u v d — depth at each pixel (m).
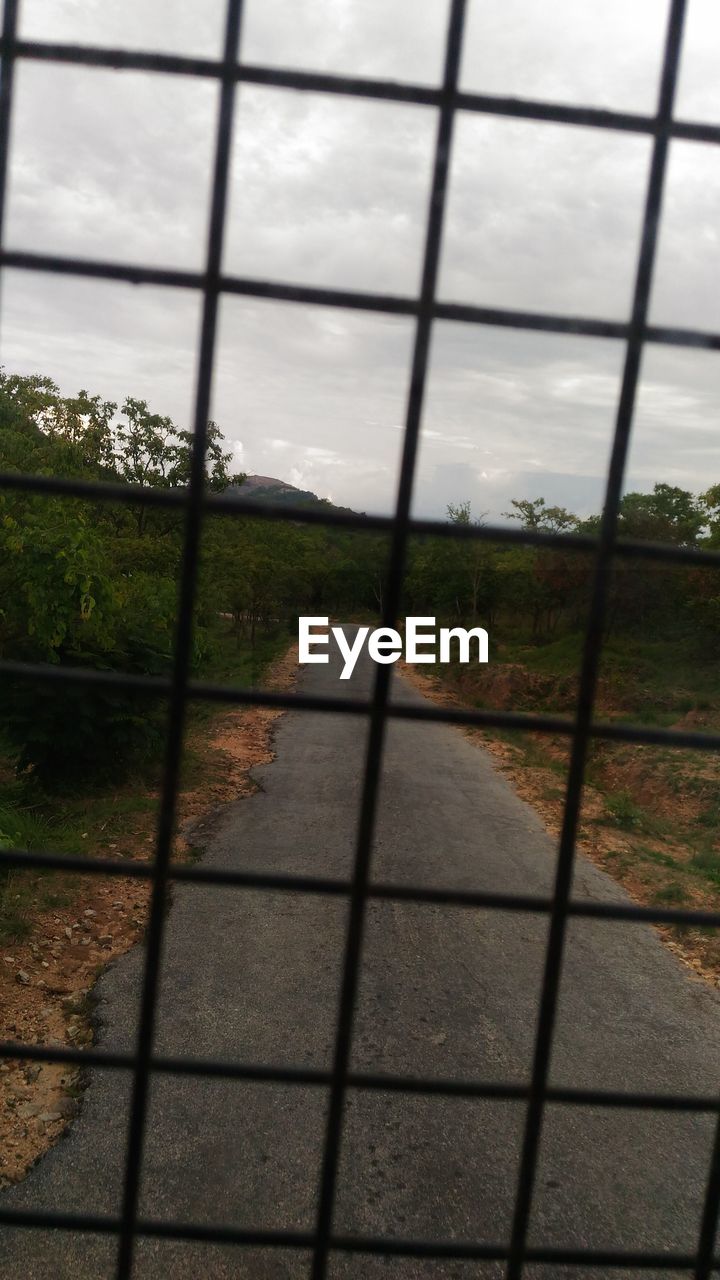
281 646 27.75
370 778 1.40
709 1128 4.13
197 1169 3.54
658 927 6.73
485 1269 3.16
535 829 9.44
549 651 23.55
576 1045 4.80
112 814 8.39
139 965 5.38
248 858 7.59
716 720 15.76
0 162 1.34
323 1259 1.45
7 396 14.27
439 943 6.02
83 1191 3.37
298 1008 4.95
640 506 23.91
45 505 8.80
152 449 16.64
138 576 9.88
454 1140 3.87
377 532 1.37
